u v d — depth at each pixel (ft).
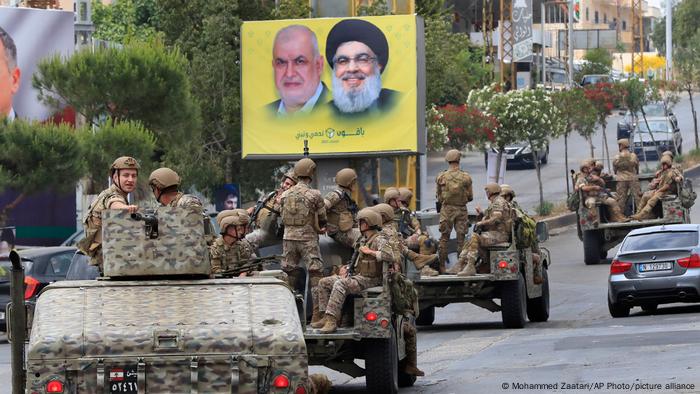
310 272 160.86
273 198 168.35
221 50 389.60
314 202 160.97
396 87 382.01
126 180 124.57
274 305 113.09
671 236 246.47
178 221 116.78
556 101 508.53
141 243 115.85
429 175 627.05
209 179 380.99
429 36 502.79
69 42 393.91
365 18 383.04
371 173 405.18
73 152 300.61
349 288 153.79
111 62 329.72
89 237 123.85
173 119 341.62
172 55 339.36
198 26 401.08
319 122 384.47
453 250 244.42
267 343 108.37
